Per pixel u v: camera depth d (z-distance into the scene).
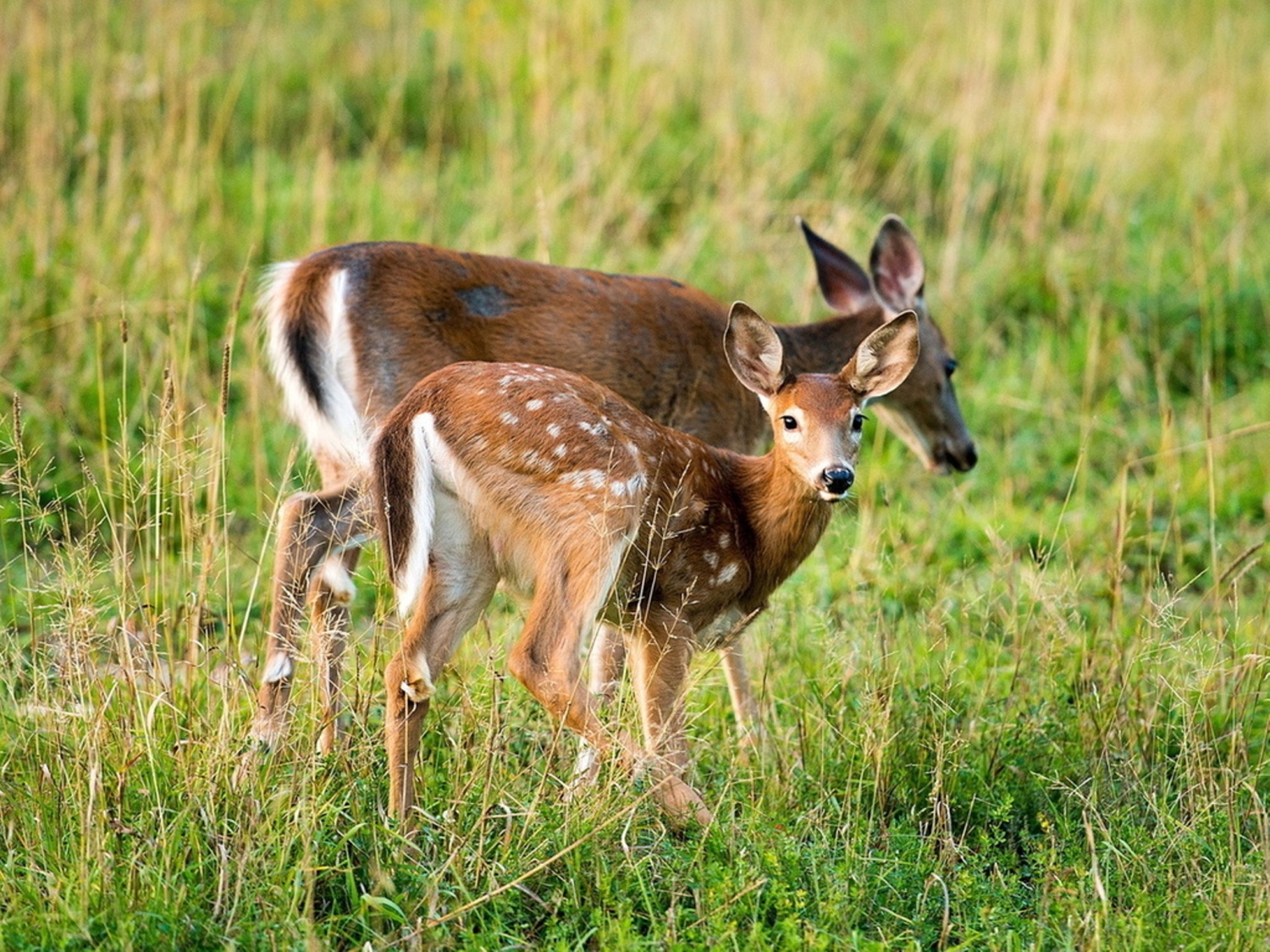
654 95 19.56
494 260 11.23
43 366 14.20
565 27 19.89
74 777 8.12
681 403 11.77
